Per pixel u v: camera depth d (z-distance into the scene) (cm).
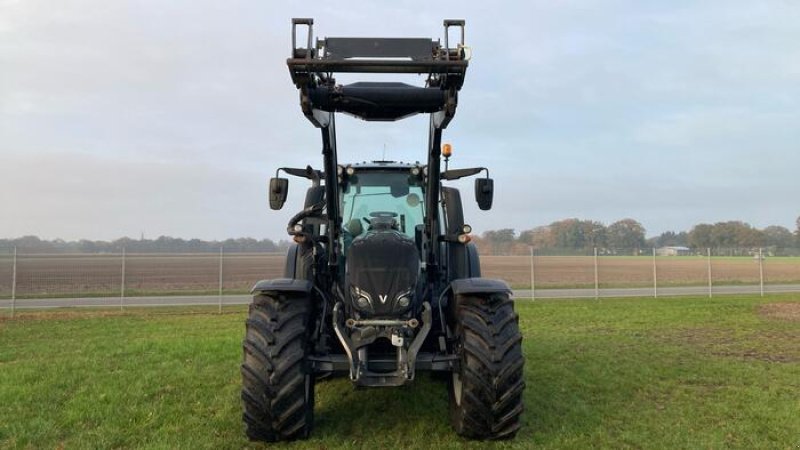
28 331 1102
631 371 679
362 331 407
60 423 480
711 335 984
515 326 439
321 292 470
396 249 430
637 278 3080
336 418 500
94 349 862
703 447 424
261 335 421
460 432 439
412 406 537
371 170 554
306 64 395
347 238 514
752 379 643
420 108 430
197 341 906
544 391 588
